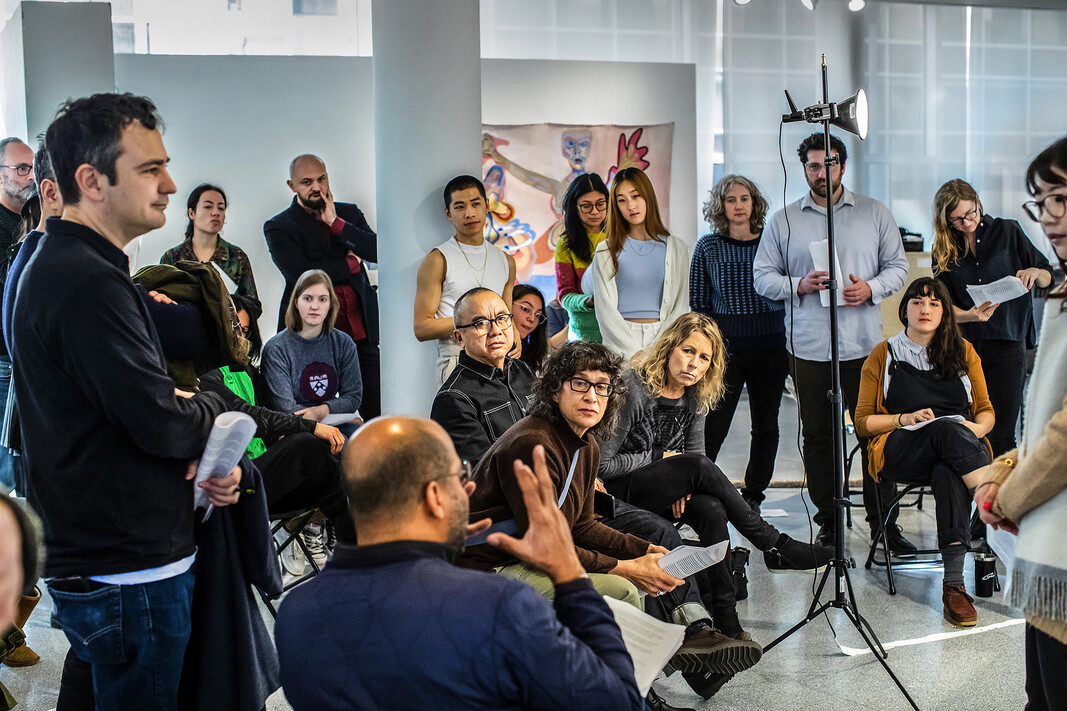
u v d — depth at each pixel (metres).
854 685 3.13
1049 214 1.97
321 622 1.45
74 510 2.00
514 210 6.67
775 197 6.72
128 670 2.09
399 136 4.63
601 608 1.57
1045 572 1.86
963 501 3.76
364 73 6.26
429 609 1.42
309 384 4.40
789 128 6.72
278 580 2.34
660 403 3.57
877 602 3.89
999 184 7.07
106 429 1.99
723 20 6.61
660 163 6.80
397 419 1.55
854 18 6.77
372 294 5.89
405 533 1.50
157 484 2.05
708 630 2.88
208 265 2.40
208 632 2.20
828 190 3.39
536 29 7.12
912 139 6.94
